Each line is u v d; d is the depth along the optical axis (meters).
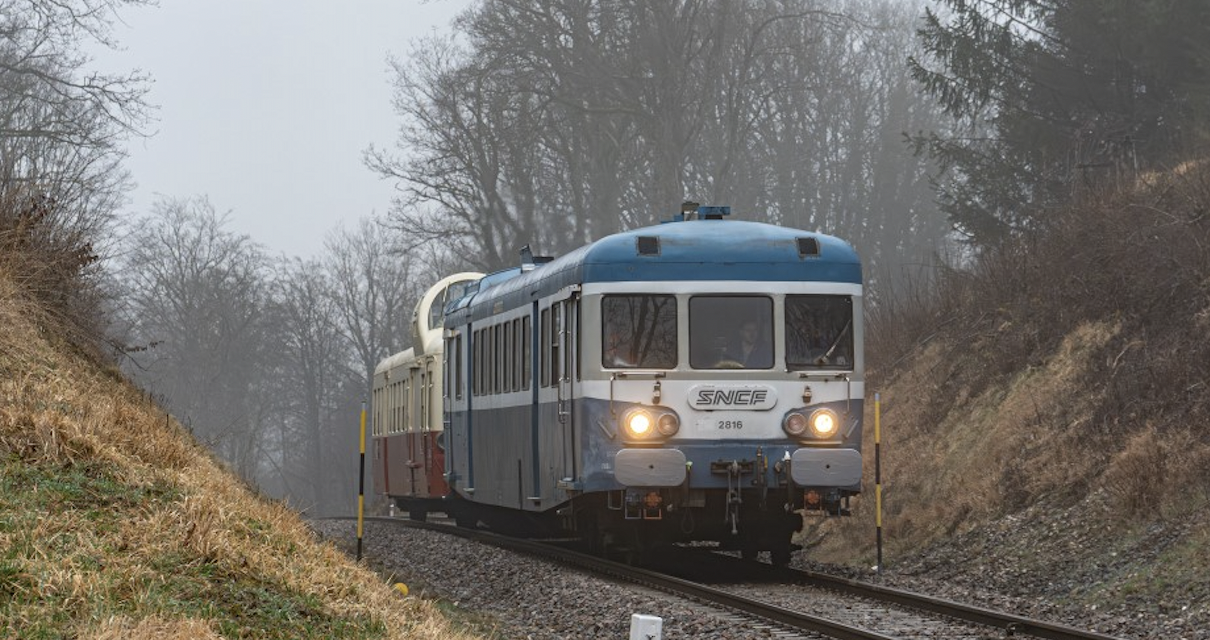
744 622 21.58
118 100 60.25
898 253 114.94
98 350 30.70
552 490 31.28
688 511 28.84
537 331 32.62
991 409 36.56
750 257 28.84
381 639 15.62
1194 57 48.81
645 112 85.56
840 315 29.06
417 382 51.03
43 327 27.14
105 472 18.17
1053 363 35.84
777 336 28.69
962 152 56.75
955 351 41.62
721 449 28.19
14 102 61.53
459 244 97.75
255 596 15.67
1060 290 38.03
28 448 18.30
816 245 29.14
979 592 26.41
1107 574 25.19
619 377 28.27
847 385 28.80
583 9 85.56
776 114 109.19
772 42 90.31
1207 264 33.19
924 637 20.17
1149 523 26.22
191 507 17.25
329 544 20.16
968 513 32.22
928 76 57.91
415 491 51.41
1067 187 48.56
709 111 90.56
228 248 146.12
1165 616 21.73
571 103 84.69
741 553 32.84
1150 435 28.72
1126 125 52.22
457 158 90.38
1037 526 29.19
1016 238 44.75
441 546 38.00
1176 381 30.11
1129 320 34.28
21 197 28.84
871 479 38.78
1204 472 26.34
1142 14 49.22
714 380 28.34
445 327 44.03
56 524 15.79
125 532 16.12
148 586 14.73
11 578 14.11
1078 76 54.31
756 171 109.94
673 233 29.00
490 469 37.47
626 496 28.03
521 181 92.50
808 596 25.30
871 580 28.88
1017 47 55.59
